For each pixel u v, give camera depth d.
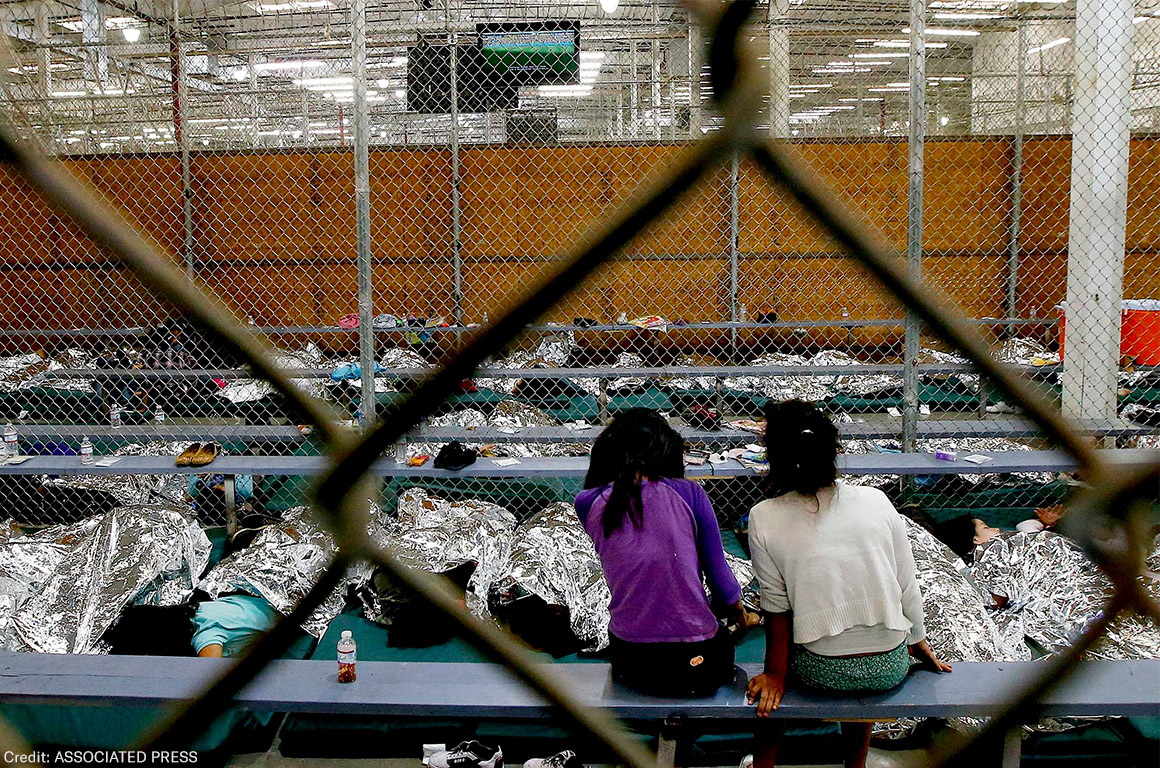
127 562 3.76
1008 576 3.88
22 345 10.04
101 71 13.11
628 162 9.91
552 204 10.05
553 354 8.48
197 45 14.09
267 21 16.00
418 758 3.00
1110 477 1.83
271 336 9.93
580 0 9.73
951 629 3.17
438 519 4.41
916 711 2.43
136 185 9.91
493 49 7.29
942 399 7.50
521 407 6.35
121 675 2.73
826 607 2.38
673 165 1.25
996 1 13.40
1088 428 5.06
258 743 3.07
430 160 10.09
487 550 4.09
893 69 17.47
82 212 1.24
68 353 9.41
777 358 9.06
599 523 2.57
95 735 2.82
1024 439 5.65
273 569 3.70
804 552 2.39
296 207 10.20
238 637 3.40
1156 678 2.55
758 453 4.89
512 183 10.06
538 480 5.61
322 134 16.44
